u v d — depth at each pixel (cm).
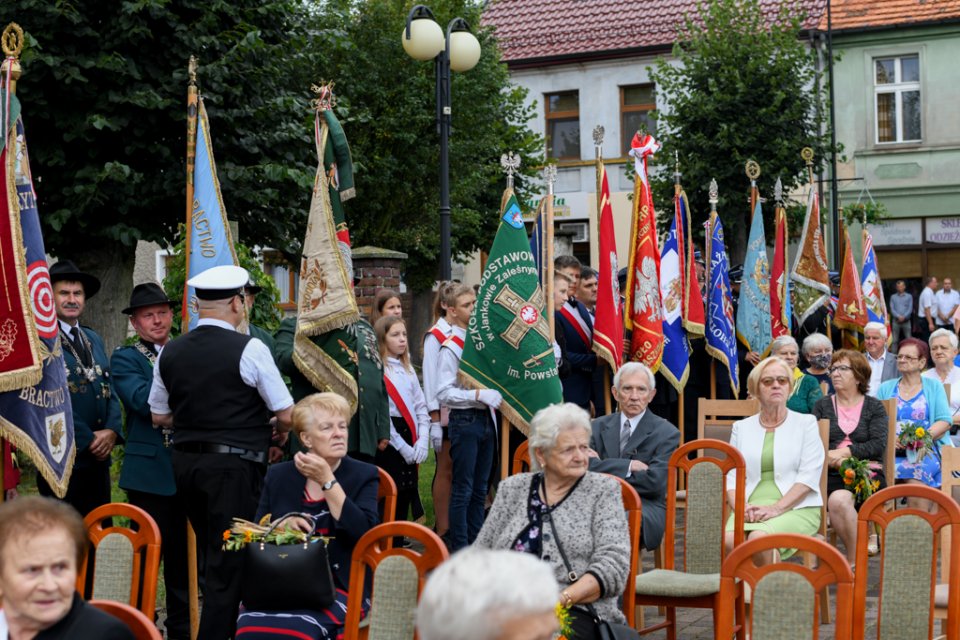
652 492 696
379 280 1313
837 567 421
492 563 252
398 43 2394
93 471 734
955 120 2831
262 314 999
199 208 780
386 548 562
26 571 348
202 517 646
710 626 753
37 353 624
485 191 2633
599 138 1013
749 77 2253
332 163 803
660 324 1066
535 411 858
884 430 843
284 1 1578
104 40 1405
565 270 1012
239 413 635
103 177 1357
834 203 2331
